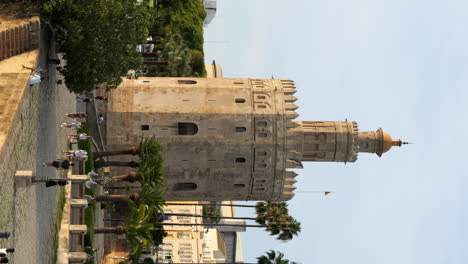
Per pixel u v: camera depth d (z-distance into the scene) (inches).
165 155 2413.9
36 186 1450.5
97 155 2219.5
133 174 2070.6
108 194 2566.4
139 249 1884.8
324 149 2509.8
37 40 1531.7
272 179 2490.2
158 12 3823.8
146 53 2864.2
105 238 3011.8
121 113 2389.3
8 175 1214.9
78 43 1574.8
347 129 2522.1
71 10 1549.0
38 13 1563.7
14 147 1264.8
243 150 2433.6
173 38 3427.7
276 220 2834.6
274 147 2440.9
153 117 2399.1
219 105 2437.3
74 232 1850.4
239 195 2546.8
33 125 1457.9
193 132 2438.5
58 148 1813.5
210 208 4717.0
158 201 2028.8
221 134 2420.0
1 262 1130.0
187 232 4734.3
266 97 2476.6
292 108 2470.5
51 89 1704.0
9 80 1355.8
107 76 1699.1
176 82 2496.3
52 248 1672.0
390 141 2561.5
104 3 1588.3
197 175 2458.2
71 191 1955.0
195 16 4126.5
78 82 1672.0
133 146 2399.1
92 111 2345.0
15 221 1259.2
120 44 1665.8
